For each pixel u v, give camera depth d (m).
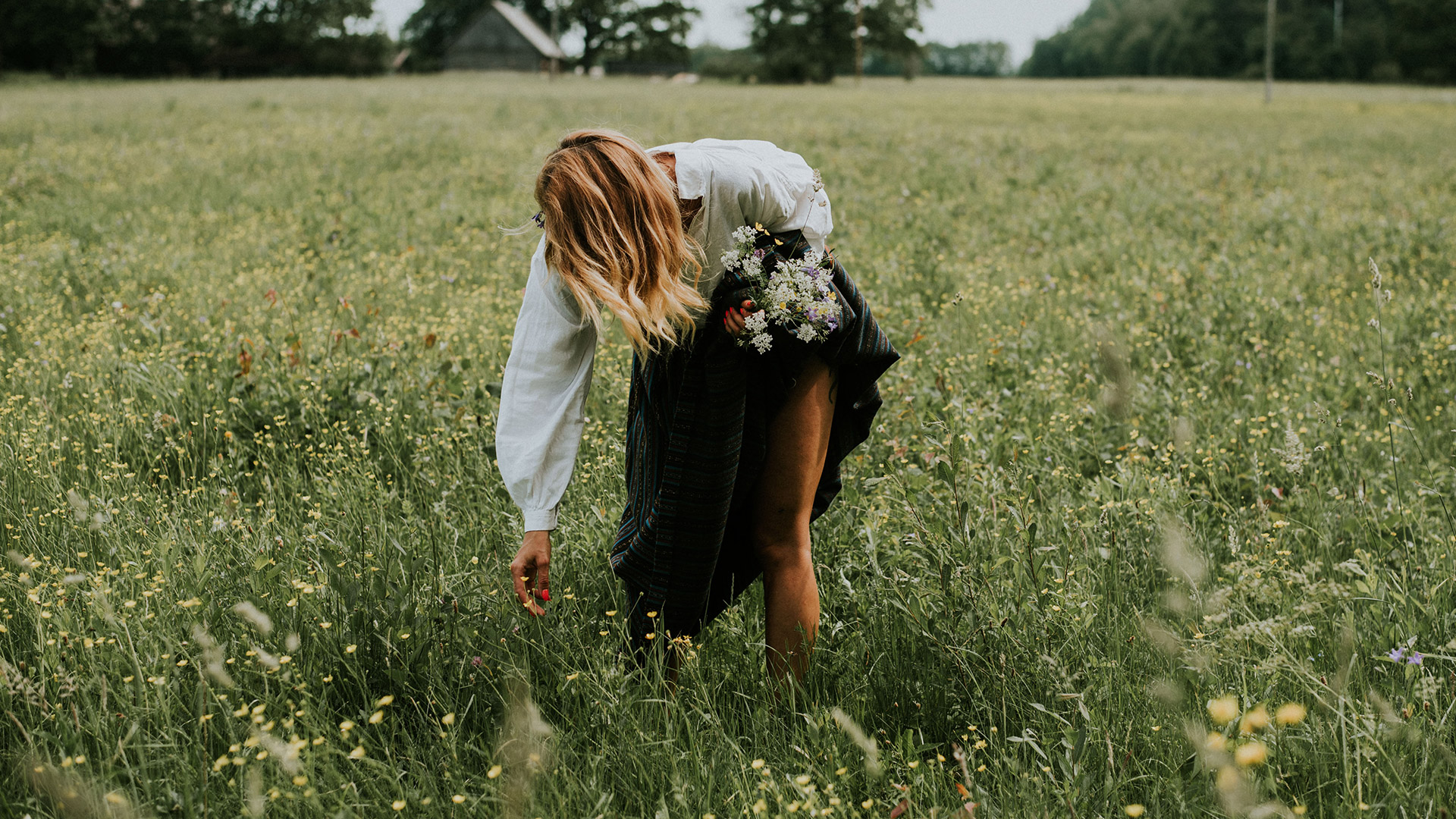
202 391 4.14
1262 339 5.41
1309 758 2.06
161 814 1.92
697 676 2.30
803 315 2.20
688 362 2.27
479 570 2.72
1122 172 13.36
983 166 13.69
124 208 9.66
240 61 78.88
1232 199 10.94
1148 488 3.25
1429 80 91.56
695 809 2.01
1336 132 24.16
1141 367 4.92
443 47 94.06
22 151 13.86
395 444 3.83
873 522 2.83
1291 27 109.50
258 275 6.50
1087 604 2.53
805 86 74.25
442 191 10.81
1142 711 2.26
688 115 26.20
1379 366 4.91
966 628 2.46
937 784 2.08
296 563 2.77
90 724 2.09
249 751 2.05
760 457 2.33
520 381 2.33
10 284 6.22
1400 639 2.49
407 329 5.16
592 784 2.00
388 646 2.31
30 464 3.42
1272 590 2.58
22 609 2.54
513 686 2.25
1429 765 2.03
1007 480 2.99
